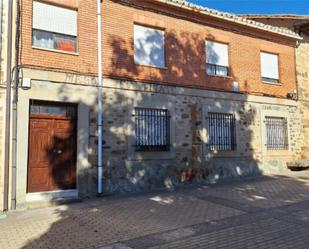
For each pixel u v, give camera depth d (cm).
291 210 717
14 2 825
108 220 648
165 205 770
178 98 1076
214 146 1144
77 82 891
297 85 1413
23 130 802
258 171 1234
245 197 850
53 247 509
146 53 1039
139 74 1005
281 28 1414
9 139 784
